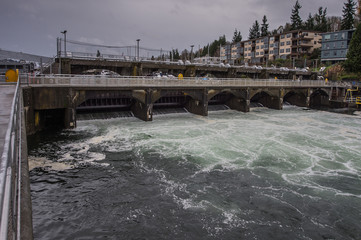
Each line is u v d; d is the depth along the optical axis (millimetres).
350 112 54531
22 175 8273
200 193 18047
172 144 28438
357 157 25797
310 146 29141
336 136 33688
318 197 17891
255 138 31875
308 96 61812
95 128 34188
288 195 18047
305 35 102688
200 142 29516
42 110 32219
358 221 15445
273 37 113812
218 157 24844
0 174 3740
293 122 42750
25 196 7207
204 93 44406
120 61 51281
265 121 43031
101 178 19922
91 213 15531
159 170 21609
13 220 4840
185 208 16219
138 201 16906
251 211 16109
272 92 56062
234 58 136500
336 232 14508
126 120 39688
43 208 15797
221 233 14117
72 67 48062
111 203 16625
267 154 26062
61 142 27953
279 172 21781
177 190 18375
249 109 51781
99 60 49156
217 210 16094
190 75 61719
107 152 25438
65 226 14312
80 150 25734
